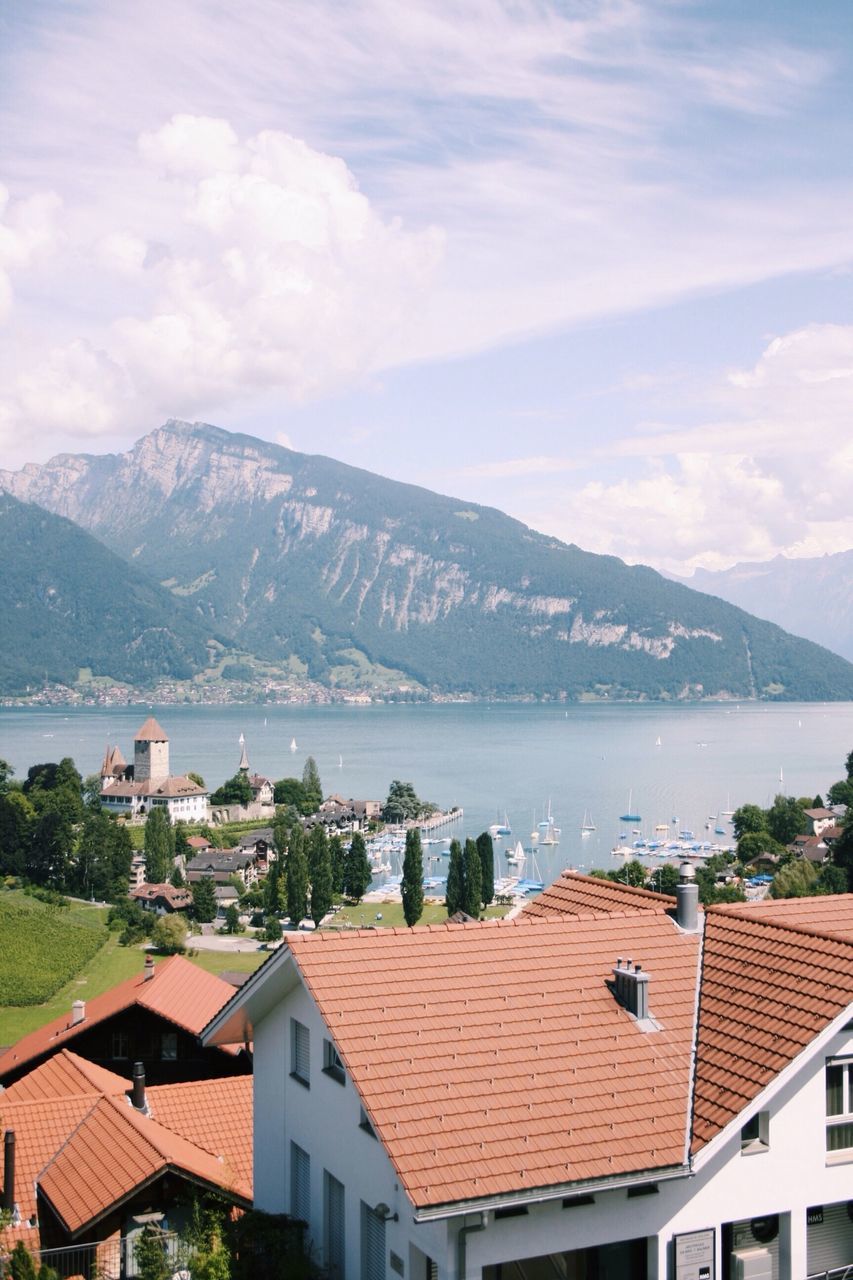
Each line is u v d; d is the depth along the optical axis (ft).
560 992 75.97
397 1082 66.54
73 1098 114.73
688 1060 72.43
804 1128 72.49
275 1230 80.18
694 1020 75.87
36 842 604.49
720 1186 70.23
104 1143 101.65
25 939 439.22
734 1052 71.20
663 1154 65.62
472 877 515.09
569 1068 69.97
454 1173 61.82
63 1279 88.94
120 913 515.91
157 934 458.91
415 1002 72.33
